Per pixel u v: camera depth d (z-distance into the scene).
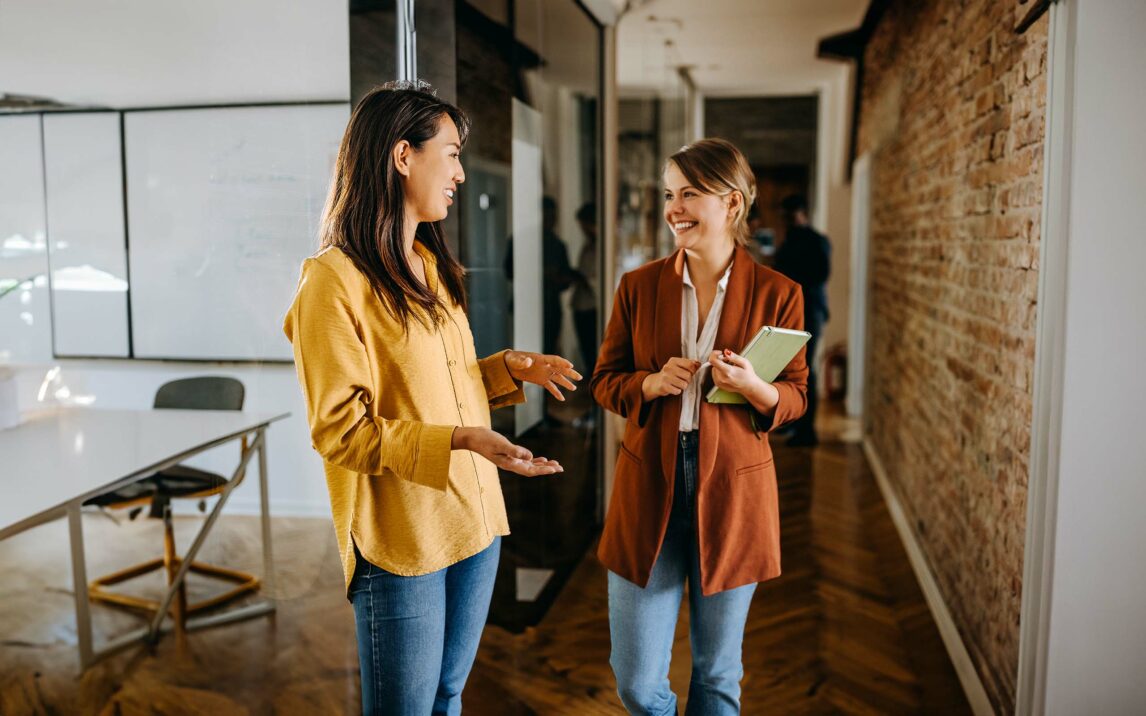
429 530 1.35
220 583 1.96
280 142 1.89
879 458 4.95
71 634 1.73
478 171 2.56
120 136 1.78
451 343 1.43
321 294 1.26
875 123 5.58
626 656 1.69
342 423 1.24
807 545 3.71
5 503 1.67
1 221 1.70
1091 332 1.72
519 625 2.78
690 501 1.63
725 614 1.65
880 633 2.81
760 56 6.49
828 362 7.55
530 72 2.93
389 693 1.38
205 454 1.89
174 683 1.90
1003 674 2.09
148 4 1.78
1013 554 2.07
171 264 1.83
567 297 3.42
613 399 1.71
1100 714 1.80
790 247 5.60
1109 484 1.74
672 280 1.67
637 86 6.02
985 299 2.49
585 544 3.62
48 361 1.74
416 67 2.24
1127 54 1.65
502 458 1.24
